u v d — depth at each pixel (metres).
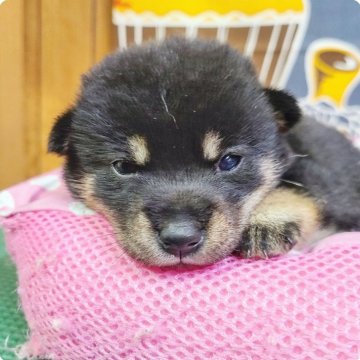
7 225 0.22
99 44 0.37
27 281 0.19
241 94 0.19
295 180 0.21
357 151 0.27
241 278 0.17
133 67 0.19
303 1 0.37
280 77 0.38
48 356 0.19
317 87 0.38
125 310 0.17
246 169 0.19
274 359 0.15
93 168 0.20
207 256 0.17
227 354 0.16
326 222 0.21
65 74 0.37
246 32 0.38
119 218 0.18
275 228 0.19
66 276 0.18
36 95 0.37
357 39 0.38
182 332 0.16
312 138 0.24
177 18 0.37
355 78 0.38
